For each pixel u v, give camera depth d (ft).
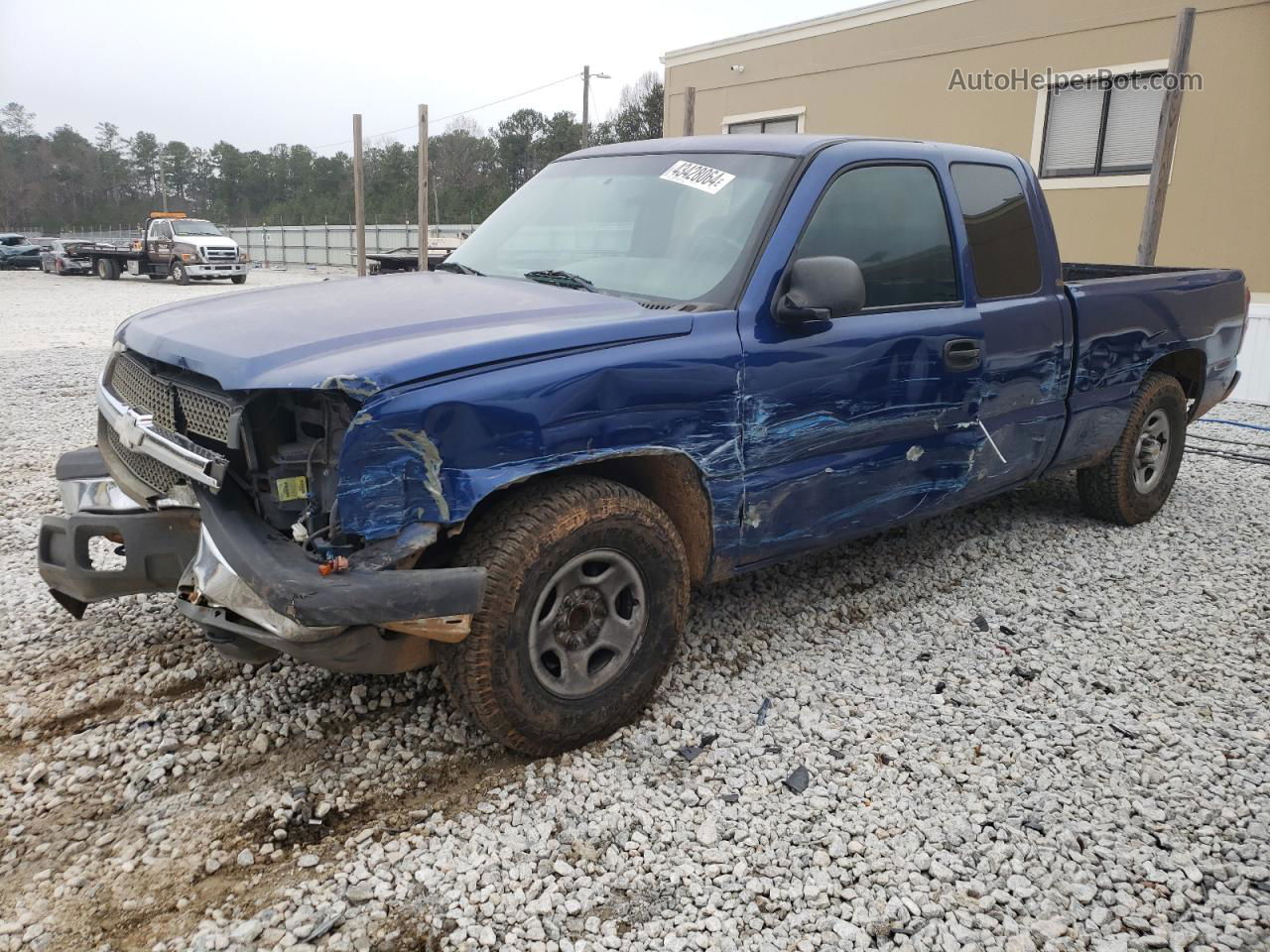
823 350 11.35
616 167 13.62
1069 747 10.59
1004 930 7.93
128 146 472.85
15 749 10.07
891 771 10.01
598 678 10.13
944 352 12.82
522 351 9.10
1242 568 16.19
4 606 13.51
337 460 8.36
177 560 10.09
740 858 8.66
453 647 9.18
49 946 7.42
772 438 11.09
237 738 10.32
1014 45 48.88
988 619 13.97
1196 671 12.47
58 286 97.60
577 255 12.46
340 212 271.90
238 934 7.50
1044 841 9.02
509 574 9.05
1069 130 47.65
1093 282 15.99
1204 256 43.11
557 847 8.71
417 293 11.03
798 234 11.31
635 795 9.48
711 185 12.13
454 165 281.13
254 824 8.93
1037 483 21.18
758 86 63.36
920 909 8.12
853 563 16.02
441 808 9.23
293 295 11.20
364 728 10.54
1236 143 41.42
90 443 23.63
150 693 11.19
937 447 13.21
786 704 11.31
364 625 8.60
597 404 9.48
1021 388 14.37
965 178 13.87
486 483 8.84
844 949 7.66
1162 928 7.99
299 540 8.67
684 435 10.24
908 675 12.16
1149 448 18.02
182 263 99.19
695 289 11.09
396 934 7.63
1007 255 14.29
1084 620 14.01
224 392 8.95
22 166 410.72
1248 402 32.22
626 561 10.08
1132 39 44.29
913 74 53.93
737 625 13.51
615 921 7.88
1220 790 9.83
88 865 8.35
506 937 7.61
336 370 8.27
